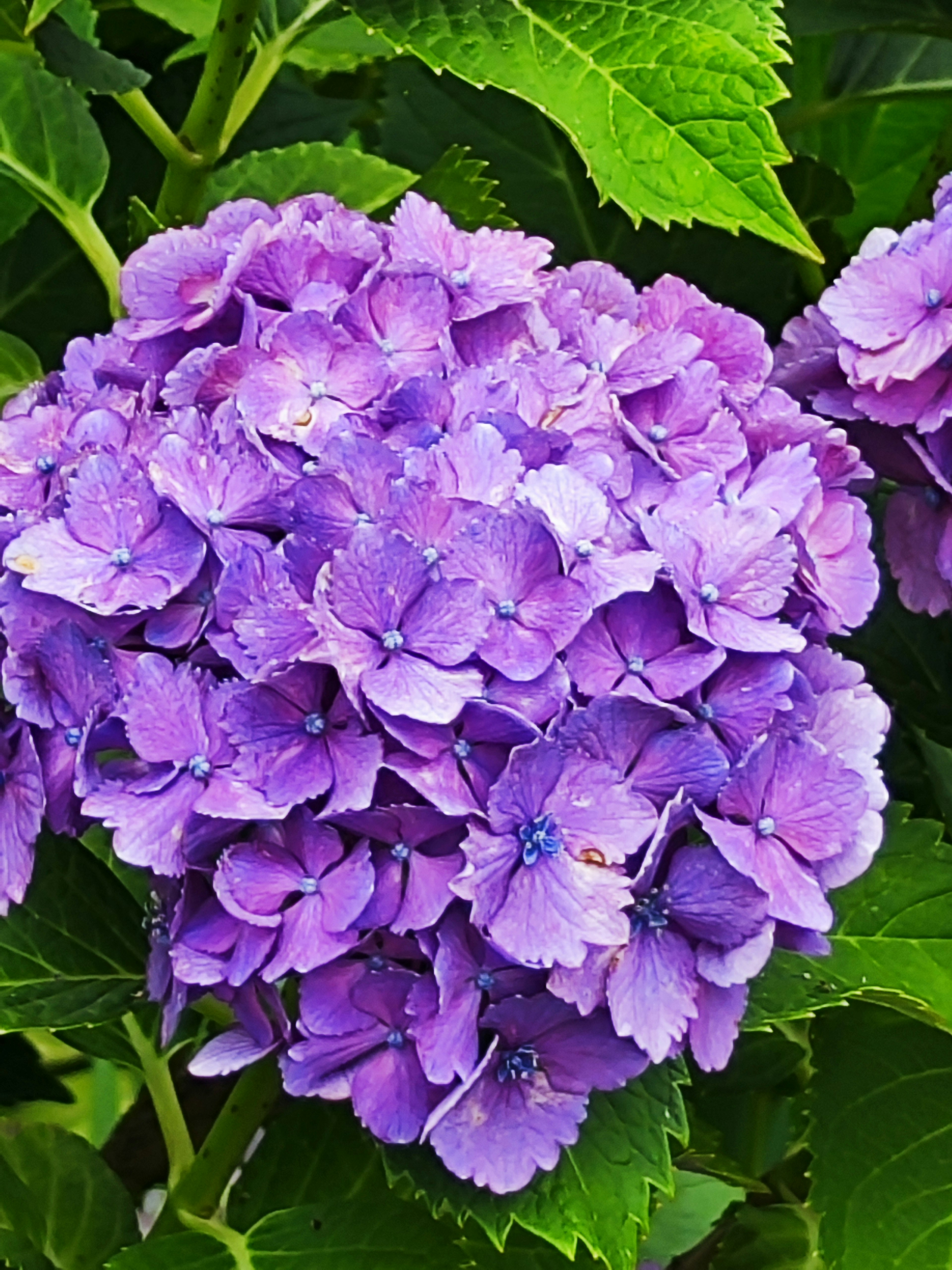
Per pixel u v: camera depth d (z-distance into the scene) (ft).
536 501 1.64
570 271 1.97
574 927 1.56
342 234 1.85
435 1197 1.69
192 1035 2.02
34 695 1.67
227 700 1.59
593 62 1.71
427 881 1.57
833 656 1.76
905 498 2.00
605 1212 1.66
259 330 1.78
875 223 2.86
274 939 1.59
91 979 1.95
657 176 1.66
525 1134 1.63
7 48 2.03
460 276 1.84
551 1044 1.63
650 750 1.61
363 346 1.75
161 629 1.66
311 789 1.58
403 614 1.60
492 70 1.75
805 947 1.68
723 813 1.65
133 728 1.59
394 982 1.59
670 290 1.96
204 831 1.60
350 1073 1.63
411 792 1.59
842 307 1.94
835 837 1.66
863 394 1.94
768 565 1.69
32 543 1.66
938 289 1.92
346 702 1.59
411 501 1.63
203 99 2.08
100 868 1.99
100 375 1.84
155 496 1.66
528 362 1.80
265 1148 2.02
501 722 1.58
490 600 1.61
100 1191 2.04
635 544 1.69
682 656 1.65
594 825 1.58
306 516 1.63
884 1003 1.92
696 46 1.68
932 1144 2.07
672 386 1.83
